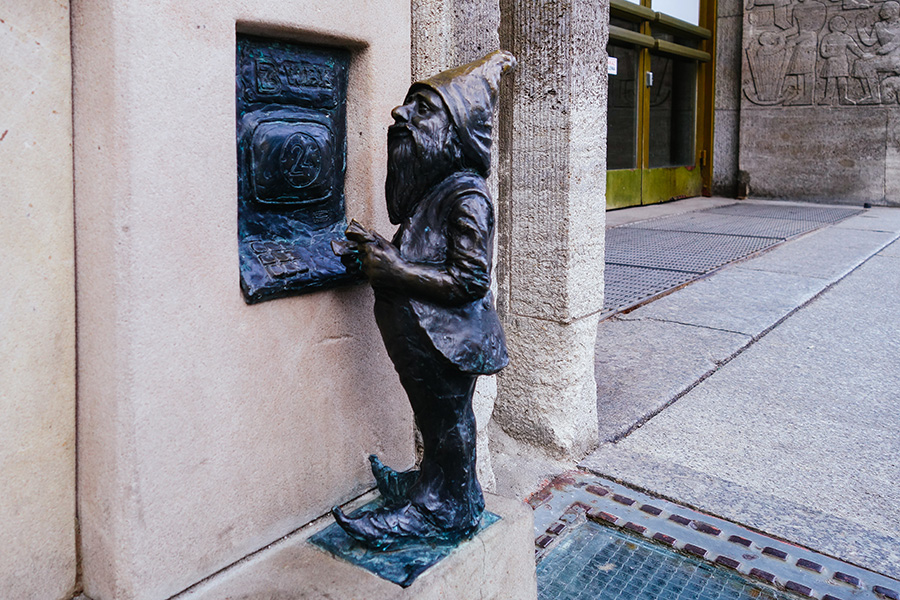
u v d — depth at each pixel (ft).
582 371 9.67
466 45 6.56
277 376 5.05
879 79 32.71
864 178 33.76
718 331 15.01
